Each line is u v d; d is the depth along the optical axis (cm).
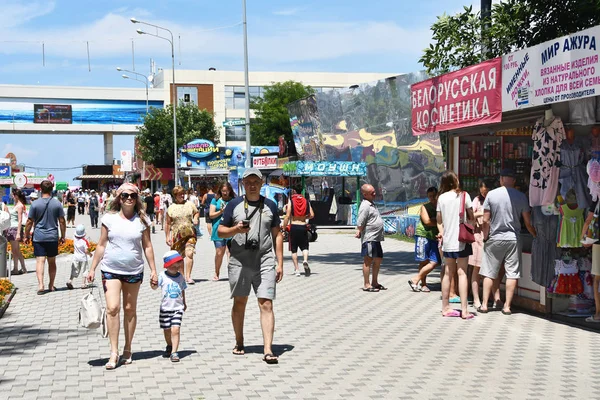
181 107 7156
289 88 6925
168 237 1443
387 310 1129
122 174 8806
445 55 1591
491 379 712
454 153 1334
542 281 1062
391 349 850
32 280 1551
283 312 1118
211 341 907
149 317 1085
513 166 1266
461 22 1572
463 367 761
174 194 1435
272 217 802
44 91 9012
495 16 1496
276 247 811
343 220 3334
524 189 1237
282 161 4484
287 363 783
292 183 3550
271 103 6856
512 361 787
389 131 2952
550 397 650
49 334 955
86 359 808
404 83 2856
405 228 2725
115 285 771
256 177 791
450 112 1244
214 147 5509
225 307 1173
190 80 8912
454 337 917
